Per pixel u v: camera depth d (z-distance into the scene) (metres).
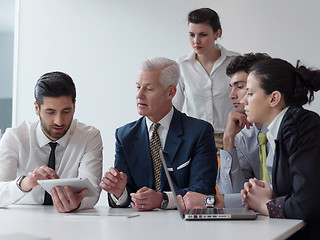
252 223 1.59
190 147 2.33
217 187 2.65
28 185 2.20
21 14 5.64
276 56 4.46
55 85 2.34
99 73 5.27
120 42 5.18
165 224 1.58
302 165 1.70
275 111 1.90
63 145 2.55
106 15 5.24
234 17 4.62
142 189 2.11
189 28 3.60
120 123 5.17
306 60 4.35
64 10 5.44
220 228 1.48
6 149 2.53
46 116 2.39
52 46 5.50
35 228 1.52
